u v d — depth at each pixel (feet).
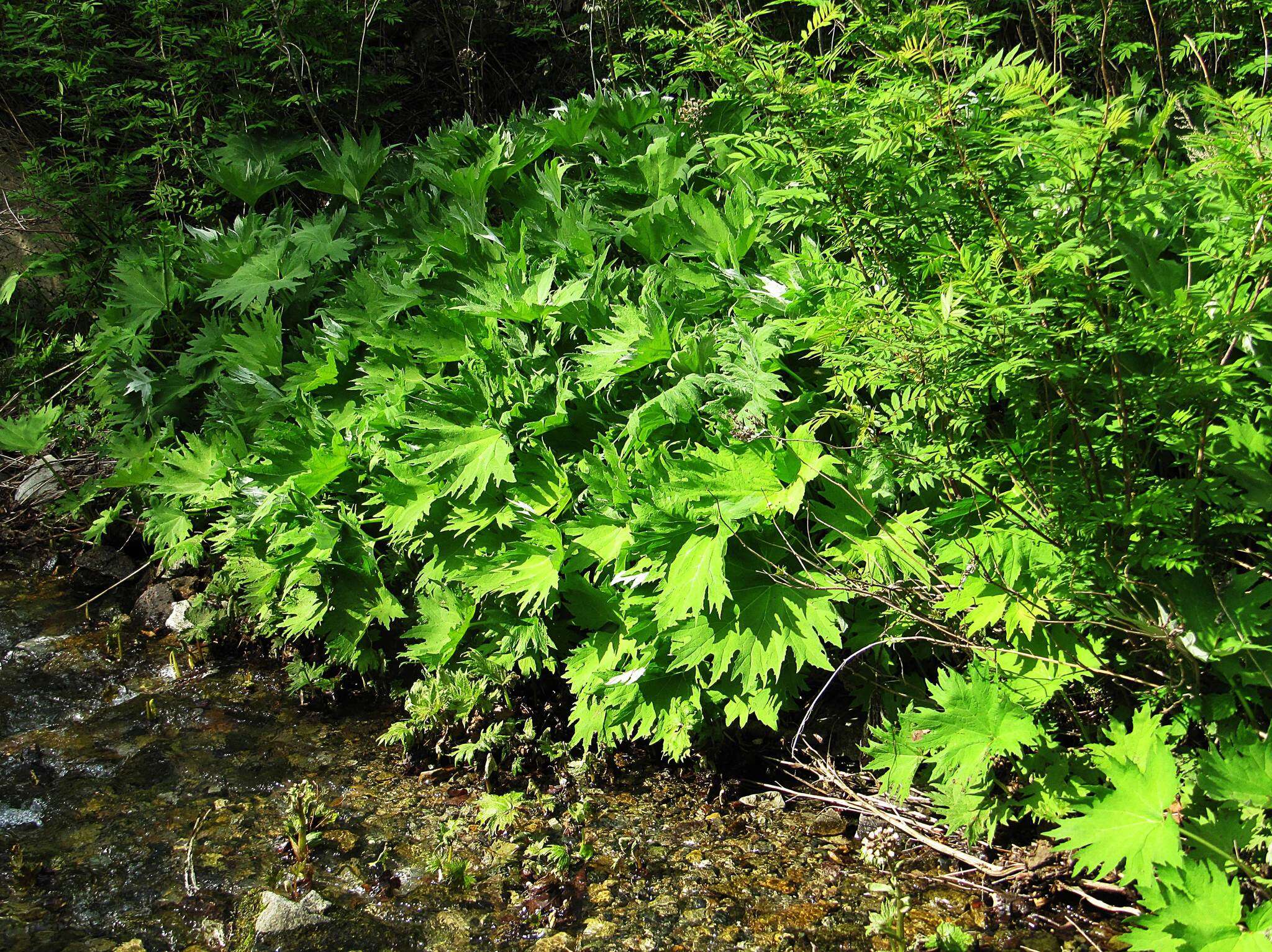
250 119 18.75
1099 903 7.78
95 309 17.78
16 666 12.60
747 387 9.58
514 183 13.85
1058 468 7.89
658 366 10.57
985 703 7.90
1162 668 8.13
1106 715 8.52
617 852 9.04
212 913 8.61
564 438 10.80
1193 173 7.34
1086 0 12.67
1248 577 7.43
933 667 9.59
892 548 8.74
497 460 10.37
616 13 17.94
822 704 10.10
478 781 10.23
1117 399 7.25
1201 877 6.37
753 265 11.46
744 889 8.50
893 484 9.15
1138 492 7.77
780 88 8.25
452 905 8.56
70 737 11.24
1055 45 12.07
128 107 19.49
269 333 13.65
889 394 9.73
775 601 8.96
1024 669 8.03
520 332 11.22
